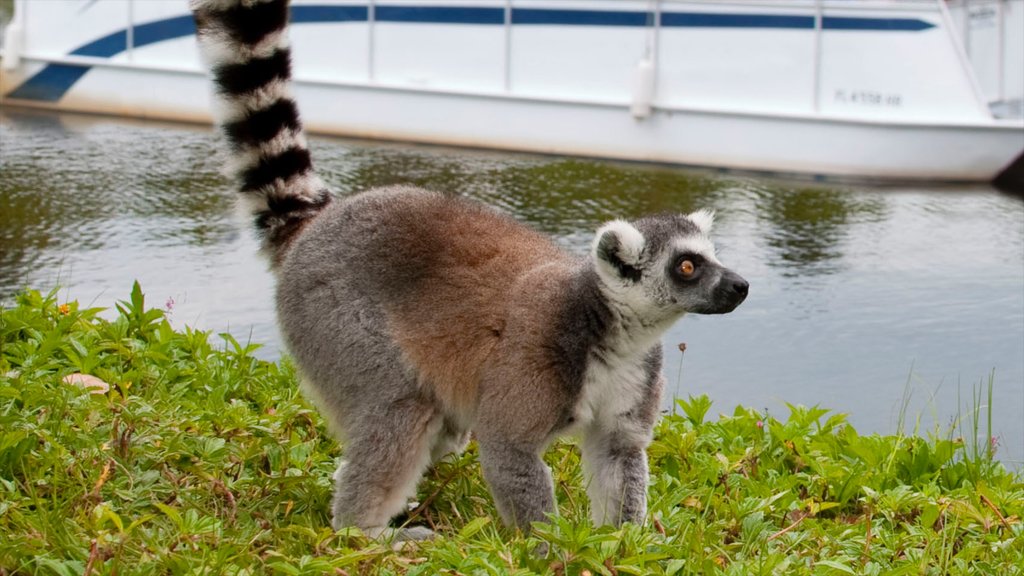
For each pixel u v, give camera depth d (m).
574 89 14.17
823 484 5.61
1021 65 14.64
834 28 13.25
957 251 11.27
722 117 13.73
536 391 4.53
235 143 5.53
